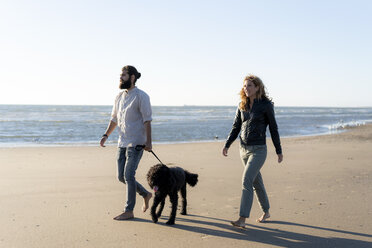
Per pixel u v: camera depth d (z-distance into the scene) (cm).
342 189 656
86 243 376
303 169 893
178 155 1191
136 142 467
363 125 3338
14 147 1424
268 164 980
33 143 1694
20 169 867
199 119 4603
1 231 411
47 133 2266
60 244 372
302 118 5394
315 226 442
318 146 1482
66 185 680
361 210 513
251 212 509
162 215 492
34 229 420
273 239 397
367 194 613
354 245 378
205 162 1030
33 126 2911
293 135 2298
